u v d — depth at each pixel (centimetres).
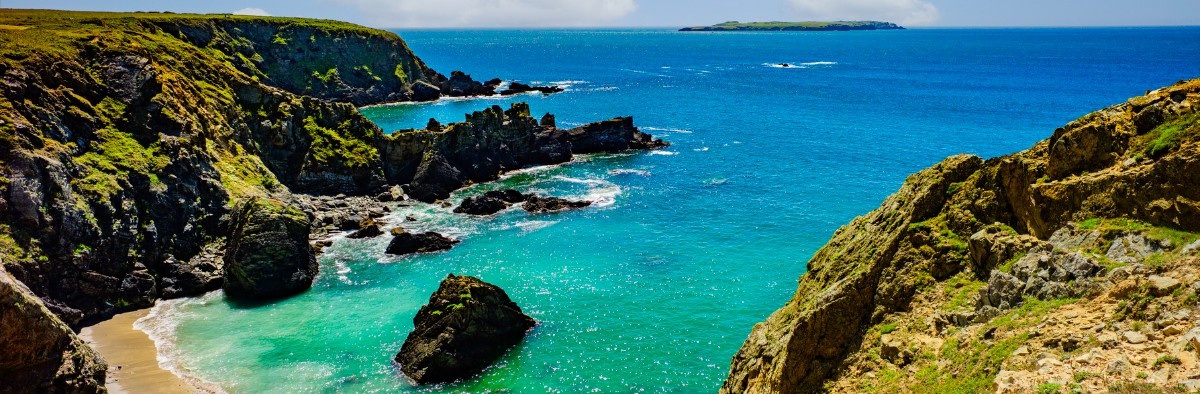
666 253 6631
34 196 5244
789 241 6956
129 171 6228
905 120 14438
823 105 16975
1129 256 2002
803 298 2873
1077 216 2245
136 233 5903
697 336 4975
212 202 6838
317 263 6334
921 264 2480
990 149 11331
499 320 4847
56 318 3803
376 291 5872
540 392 4331
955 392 1931
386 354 4800
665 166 10412
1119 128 2312
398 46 19625
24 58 6469
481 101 18512
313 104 9262
